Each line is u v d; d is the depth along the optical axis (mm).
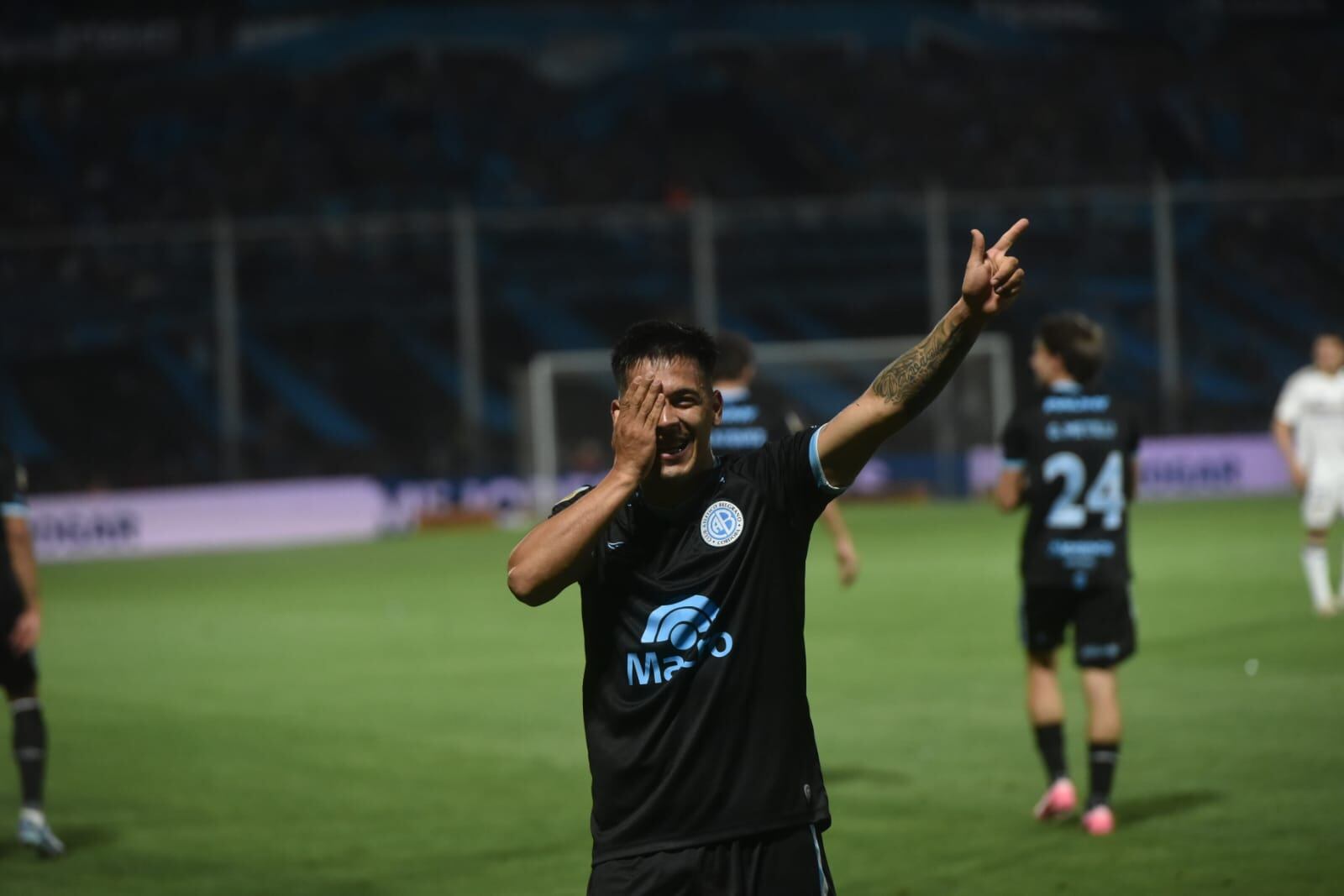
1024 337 93125
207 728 25031
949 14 117000
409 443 89938
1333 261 99188
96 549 70562
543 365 79062
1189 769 19438
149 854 17234
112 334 89812
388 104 107750
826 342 99750
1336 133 110188
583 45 113375
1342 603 34562
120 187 98500
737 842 8562
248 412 90188
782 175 105438
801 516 8875
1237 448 78250
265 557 63562
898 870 15562
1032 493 17531
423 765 21625
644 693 8656
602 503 8320
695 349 8664
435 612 40781
